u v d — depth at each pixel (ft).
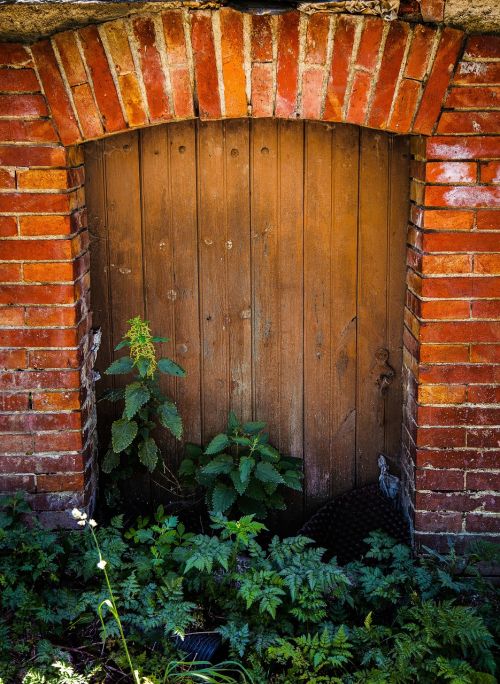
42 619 10.43
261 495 12.23
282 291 12.71
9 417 11.76
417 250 11.69
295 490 13.29
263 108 11.09
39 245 11.30
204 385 13.03
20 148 11.08
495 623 10.55
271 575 10.59
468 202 11.14
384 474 13.14
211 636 10.62
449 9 10.32
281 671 10.25
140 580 11.14
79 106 11.00
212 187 12.40
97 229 12.53
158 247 12.60
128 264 12.64
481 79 10.82
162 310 12.80
